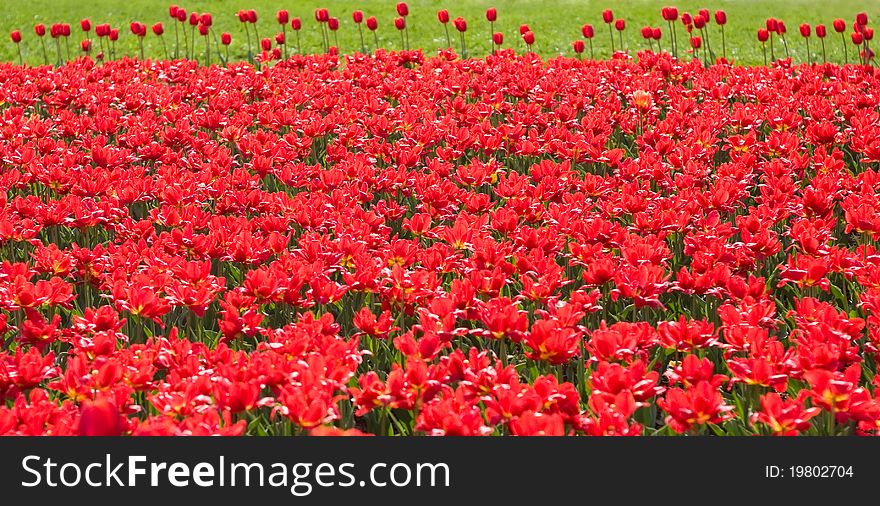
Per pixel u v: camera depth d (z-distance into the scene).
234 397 4.26
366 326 5.43
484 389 4.55
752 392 4.98
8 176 9.92
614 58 18.27
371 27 21.53
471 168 9.83
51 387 4.52
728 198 8.66
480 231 7.82
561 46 25.78
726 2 33.16
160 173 9.87
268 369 4.52
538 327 4.91
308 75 15.88
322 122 11.98
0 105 15.20
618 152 10.44
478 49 25.42
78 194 9.00
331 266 6.74
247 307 5.86
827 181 8.84
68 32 20.97
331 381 4.39
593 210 9.59
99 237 8.80
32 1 32.66
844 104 13.30
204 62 23.83
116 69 17.39
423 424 4.17
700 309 6.76
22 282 5.74
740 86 14.85
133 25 21.34
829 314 5.41
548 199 8.98
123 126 13.41
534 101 14.34
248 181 9.48
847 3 33.06
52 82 15.12
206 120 12.36
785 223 8.66
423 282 5.95
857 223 7.37
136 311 5.68
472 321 6.14
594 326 6.36
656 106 14.42
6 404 4.70
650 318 6.71
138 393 5.11
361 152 12.09
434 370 4.61
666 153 10.79
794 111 13.00
